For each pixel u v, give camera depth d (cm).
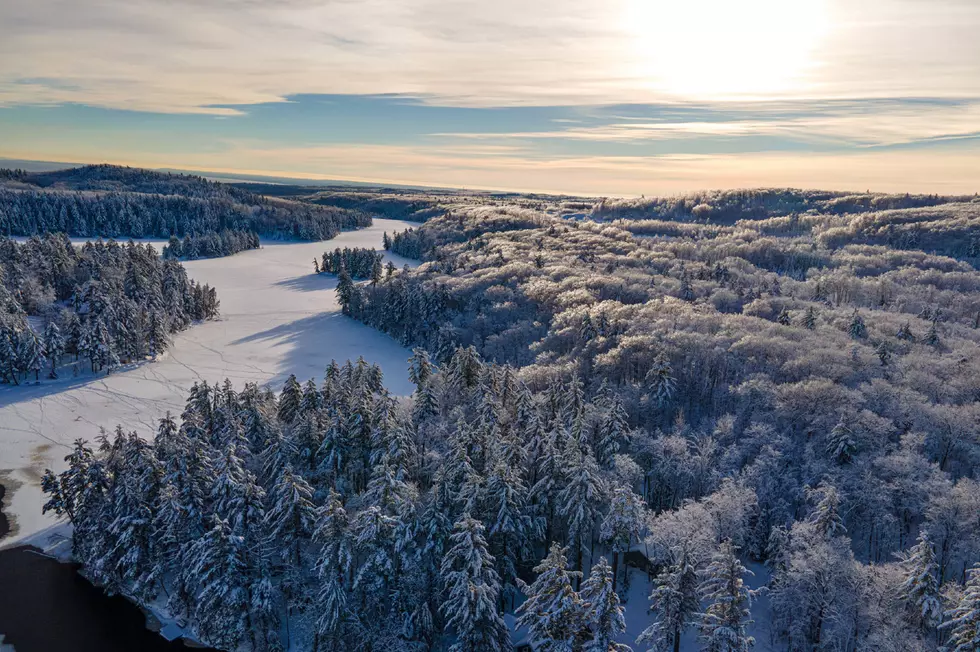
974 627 3309
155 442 6197
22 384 10362
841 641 4159
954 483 5416
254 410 6650
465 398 7544
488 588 4028
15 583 5644
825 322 10212
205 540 4594
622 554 5628
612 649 3578
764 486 5600
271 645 4734
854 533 5450
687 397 7950
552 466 5344
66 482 6103
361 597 4659
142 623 5178
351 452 6169
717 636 3606
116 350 11400
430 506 4797
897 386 6988
